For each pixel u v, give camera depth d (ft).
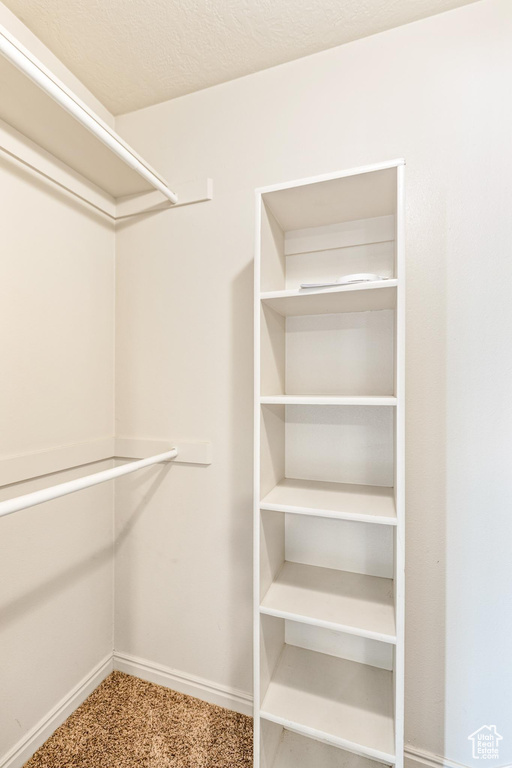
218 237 4.20
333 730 2.85
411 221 3.48
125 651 4.62
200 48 3.73
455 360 3.37
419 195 3.45
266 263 3.34
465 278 3.34
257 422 3.14
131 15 3.37
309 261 3.90
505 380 3.24
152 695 4.25
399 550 2.72
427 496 3.44
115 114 4.66
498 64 3.25
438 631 3.39
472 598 3.31
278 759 3.42
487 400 3.29
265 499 3.22
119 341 4.67
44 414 3.69
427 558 3.43
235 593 4.11
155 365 4.50
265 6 3.29
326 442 3.83
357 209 3.47
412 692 3.44
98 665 4.42
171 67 3.96
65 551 3.95
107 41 3.64
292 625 3.84
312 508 2.97
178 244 4.38
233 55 3.82
